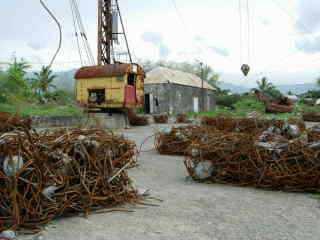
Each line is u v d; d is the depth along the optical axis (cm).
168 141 821
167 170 617
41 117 1345
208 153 507
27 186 307
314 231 301
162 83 2916
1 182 305
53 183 325
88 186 355
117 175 389
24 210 307
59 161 335
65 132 387
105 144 384
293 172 443
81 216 339
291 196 425
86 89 1725
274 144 466
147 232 299
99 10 2328
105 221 327
